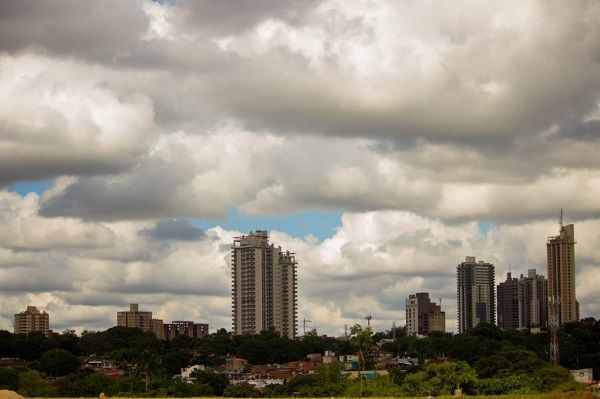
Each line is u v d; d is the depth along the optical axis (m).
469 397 166.00
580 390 181.88
